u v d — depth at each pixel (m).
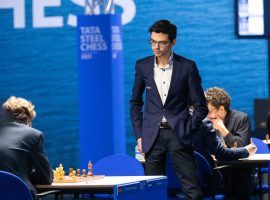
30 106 10.83
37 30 25.70
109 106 19.91
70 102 25.64
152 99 11.80
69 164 25.61
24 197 9.60
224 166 13.23
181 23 25.22
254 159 13.34
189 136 11.62
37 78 25.80
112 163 12.62
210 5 25.09
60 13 25.61
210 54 25.17
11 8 25.78
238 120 15.05
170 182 12.98
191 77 11.70
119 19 20.34
